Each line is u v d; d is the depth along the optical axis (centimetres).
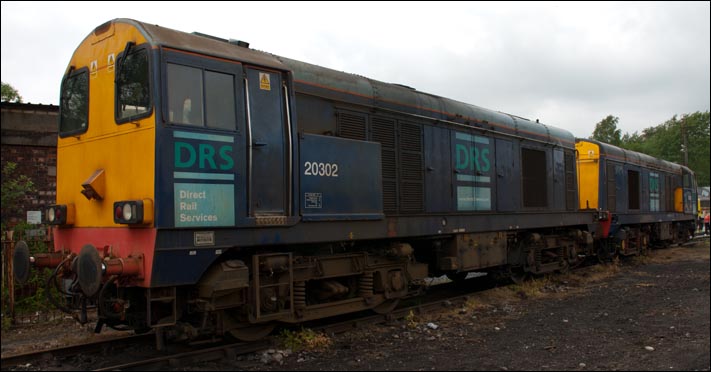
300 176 655
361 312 868
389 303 823
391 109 831
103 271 511
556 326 771
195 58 571
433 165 895
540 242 1173
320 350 644
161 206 525
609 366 569
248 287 612
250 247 631
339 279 756
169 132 536
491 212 1011
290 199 641
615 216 1574
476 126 1007
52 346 680
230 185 584
